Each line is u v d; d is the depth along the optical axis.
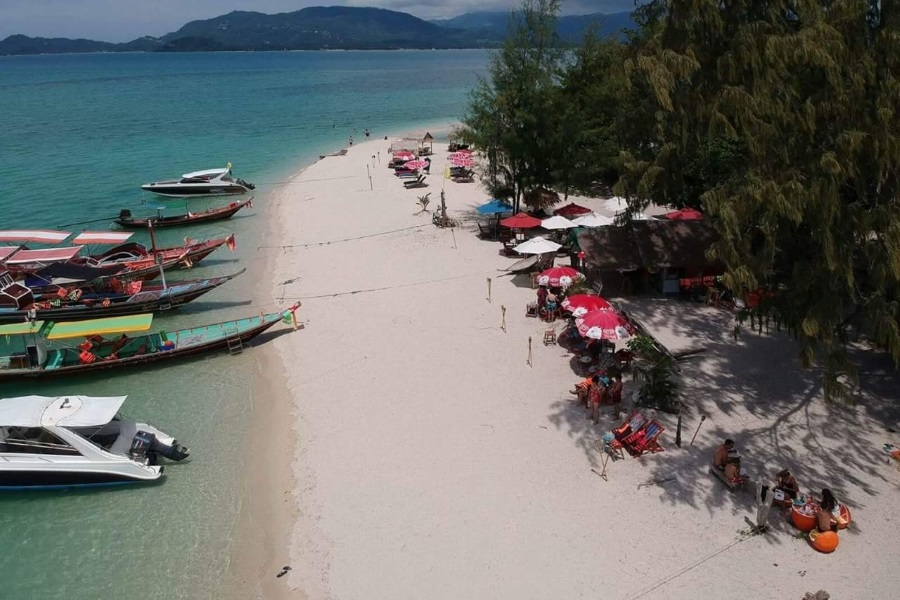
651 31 23.20
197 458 20.45
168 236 44.97
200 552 16.64
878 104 15.91
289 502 18.03
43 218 49.91
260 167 69.12
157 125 99.00
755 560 14.88
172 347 26.83
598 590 14.41
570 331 26.50
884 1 16.83
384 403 22.62
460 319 29.02
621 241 29.72
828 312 17.06
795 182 16.23
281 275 36.31
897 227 15.54
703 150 30.17
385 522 16.95
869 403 20.69
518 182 40.25
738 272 17.47
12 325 25.64
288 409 22.77
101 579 15.94
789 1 18.02
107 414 19.23
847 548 15.02
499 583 14.80
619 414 20.81
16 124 100.31
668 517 16.39
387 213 48.41
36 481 18.75
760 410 20.66
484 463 18.98
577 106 42.12
